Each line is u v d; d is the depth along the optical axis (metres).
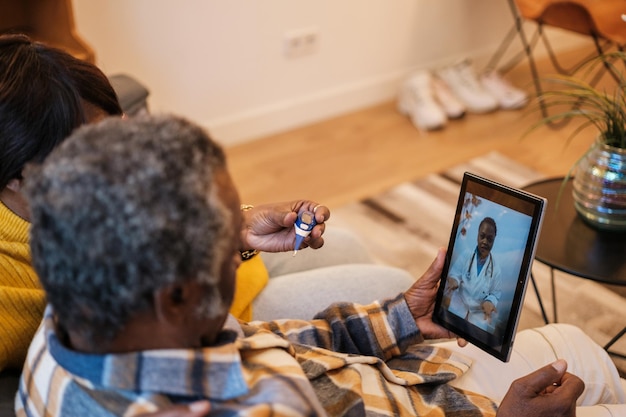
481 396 1.04
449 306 1.06
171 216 0.60
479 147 2.97
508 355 1.00
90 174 0.59
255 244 1.20
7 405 0.85
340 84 3.31
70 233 0.60
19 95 0.85
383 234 2.37
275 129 3.16
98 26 2.53
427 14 3.45
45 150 0.88
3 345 0.88
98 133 0.63
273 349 0.83
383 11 3.28
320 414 0.74
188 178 0.61
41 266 0.63
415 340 1.10
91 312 0.64
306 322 1.09
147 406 0.67
